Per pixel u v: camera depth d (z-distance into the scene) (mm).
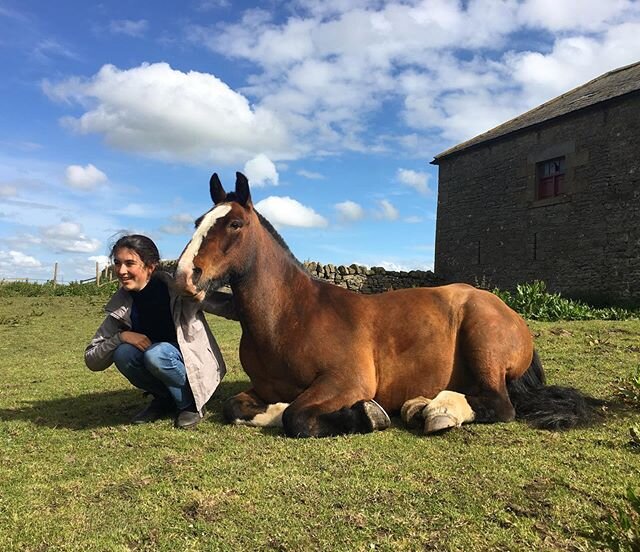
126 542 2066
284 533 2113
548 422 3527
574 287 17891
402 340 3816
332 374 3580
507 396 3758
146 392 4145
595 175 17438
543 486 2533
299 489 2533
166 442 3332
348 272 18984
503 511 2275
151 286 3838
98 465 2924
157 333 3947
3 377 6160
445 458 2961
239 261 3480
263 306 3627
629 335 8039
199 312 3928
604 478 2629
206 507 2352
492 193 21250
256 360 3770
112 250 3762
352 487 2549
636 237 16172
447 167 23500
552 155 18891
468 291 4027
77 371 6484
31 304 15352
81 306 15062
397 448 3143
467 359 3801
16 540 2072
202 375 3750
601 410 3967
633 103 16484
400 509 2311
